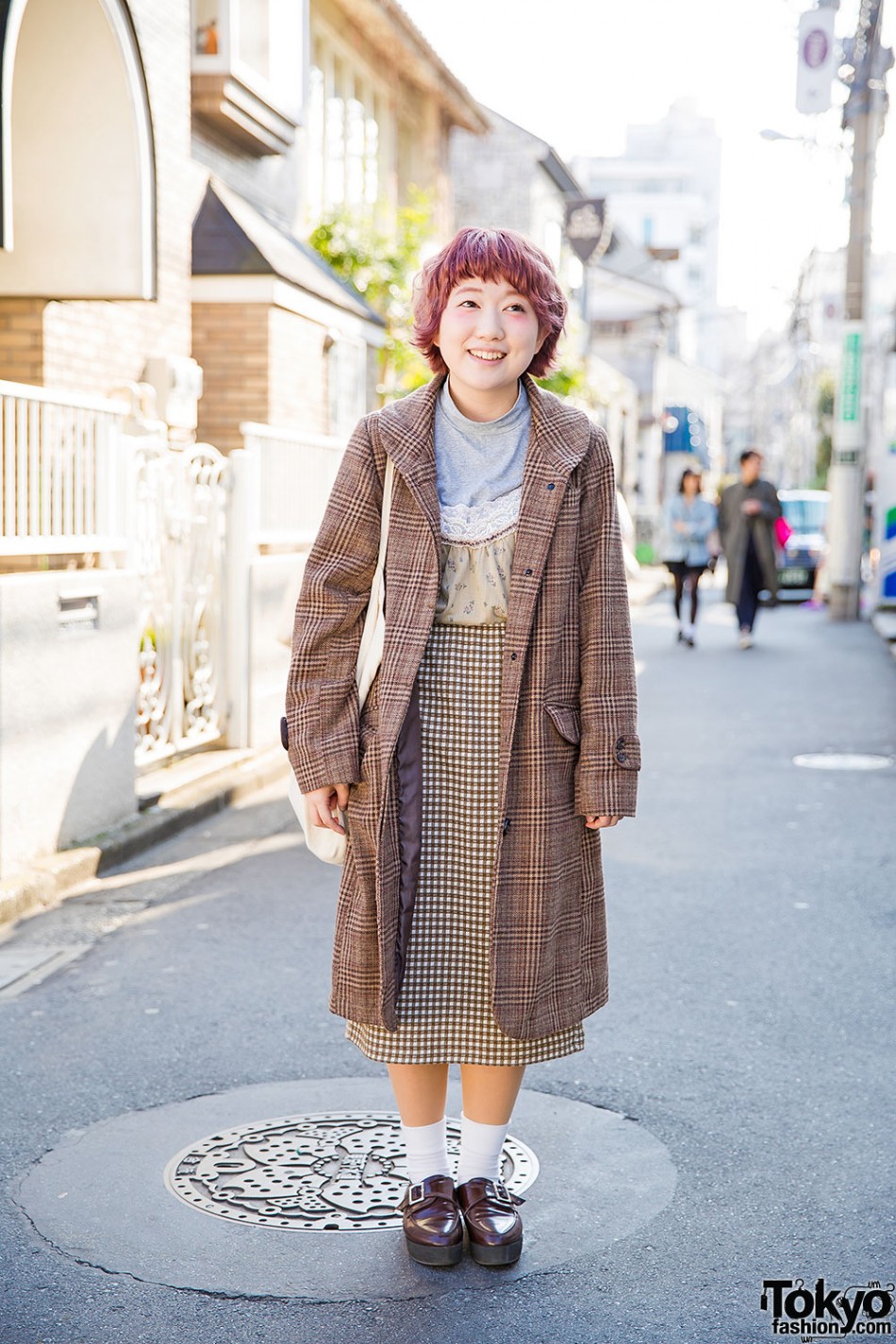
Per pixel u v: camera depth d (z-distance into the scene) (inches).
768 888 235.9
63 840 243.0
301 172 565.3
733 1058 161.8
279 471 362.0
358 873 112.7
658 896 231.3
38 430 234.2
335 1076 156.4
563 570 112.0
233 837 273.6
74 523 247.0
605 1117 145.7
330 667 113.3
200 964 196.1
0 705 219.0
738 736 393.1
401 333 587.5
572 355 844.0
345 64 636.7
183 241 399.2
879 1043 166.7
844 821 288.0
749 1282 113.1
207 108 438.9
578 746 114.7
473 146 1083.3
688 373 1913.1
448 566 111.6
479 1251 115.2
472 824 112.1
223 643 331.0
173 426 384.8
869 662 563.8
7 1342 104.0
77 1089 153.2
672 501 623.2
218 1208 125.9
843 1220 123.5
